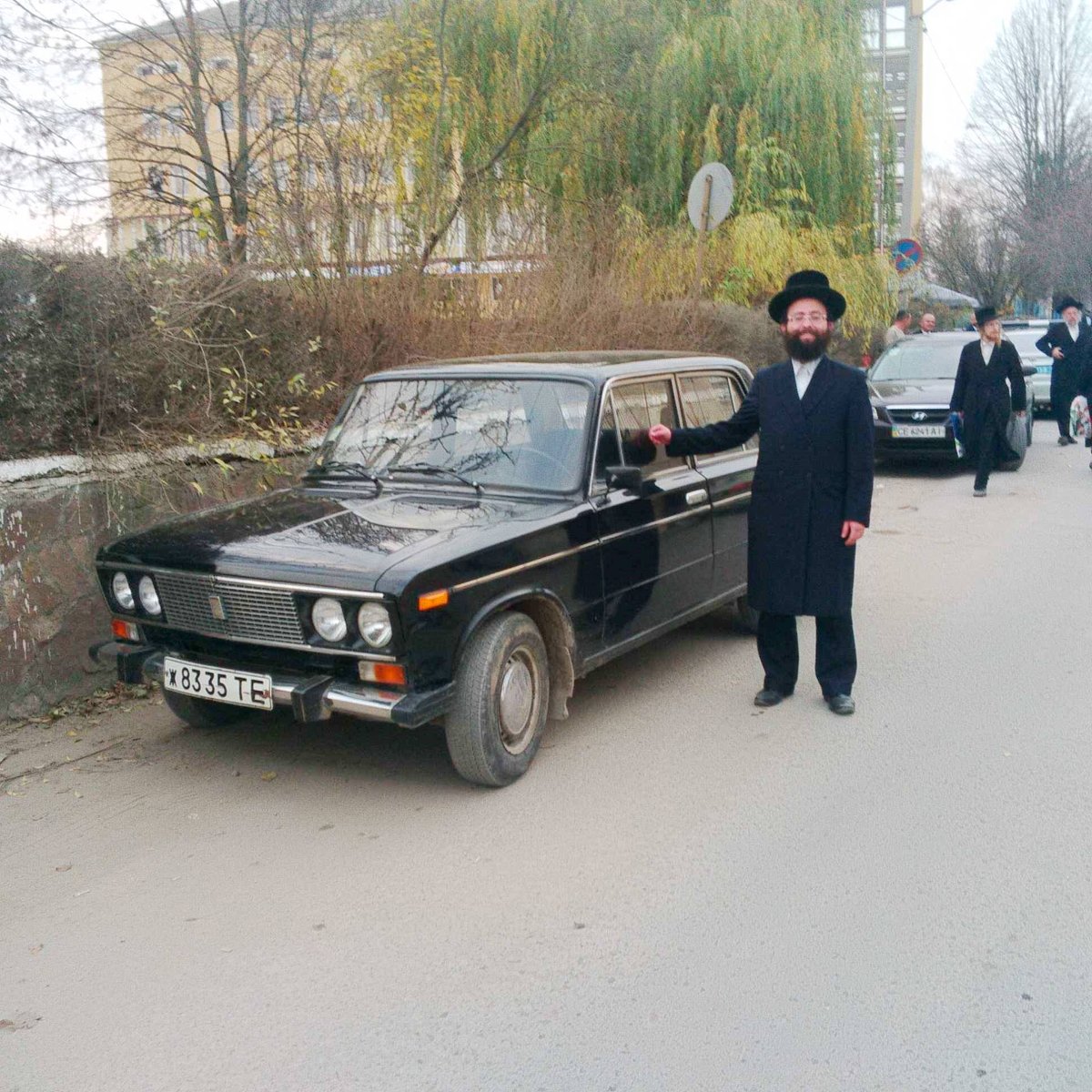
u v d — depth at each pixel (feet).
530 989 10.91
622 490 17.48
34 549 18.52
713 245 49.01
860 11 60.39
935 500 39.42
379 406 19.17
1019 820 14.32
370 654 13.96
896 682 19.93
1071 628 22.91
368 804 15.31
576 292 35.32
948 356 49.32
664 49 52.90
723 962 11.28
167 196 32.68
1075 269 125.70
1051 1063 9.64
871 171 58.80
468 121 45.34
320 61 34.30
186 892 13.03
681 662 21.54
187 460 21.42
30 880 13.41
